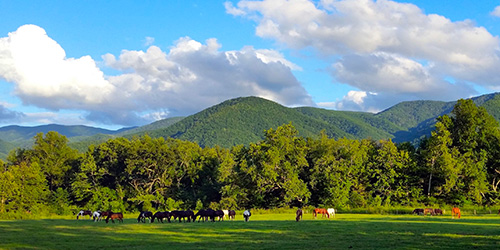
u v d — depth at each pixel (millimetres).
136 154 105938
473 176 89938
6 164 111438
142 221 51812
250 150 100875
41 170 108250
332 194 90500
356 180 95500
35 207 92812
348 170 94500
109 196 102562
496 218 57844
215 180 113562
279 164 97625
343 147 101312
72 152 115750
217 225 45406
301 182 94562
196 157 119562
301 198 95812
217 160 120000
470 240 31141
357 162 95625
